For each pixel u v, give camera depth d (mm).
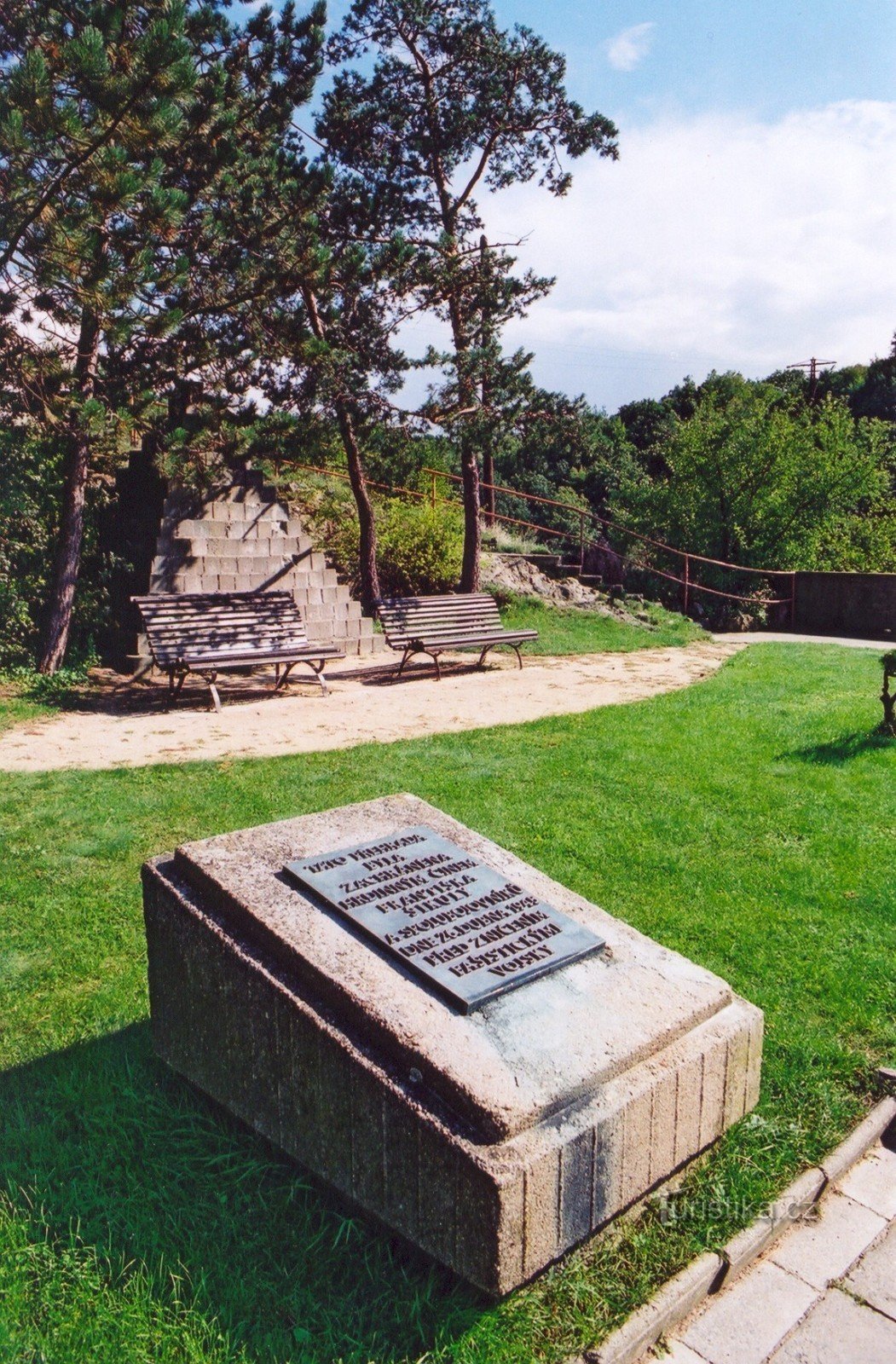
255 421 11727
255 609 11094
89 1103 3578
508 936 3426
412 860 3811
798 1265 3035
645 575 20172
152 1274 2814
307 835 3912
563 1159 2734
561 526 27406
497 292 13992
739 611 18859
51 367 10086
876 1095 3770
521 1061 2898
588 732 8594
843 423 22625
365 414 13133
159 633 10344
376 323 13672
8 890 5305
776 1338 2754
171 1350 2604
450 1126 2719
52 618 11305
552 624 15992
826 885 5398
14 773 7328
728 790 6910
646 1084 2998
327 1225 3002
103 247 9898
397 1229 2885
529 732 8648
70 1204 3096
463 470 15836
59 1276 2828
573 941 3459
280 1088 3195
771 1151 3443
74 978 4480
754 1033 3430
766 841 6035
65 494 11266
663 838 6059
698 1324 2809
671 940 4832
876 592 17656
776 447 21844
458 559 16984
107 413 9992
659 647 15031
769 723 8930
